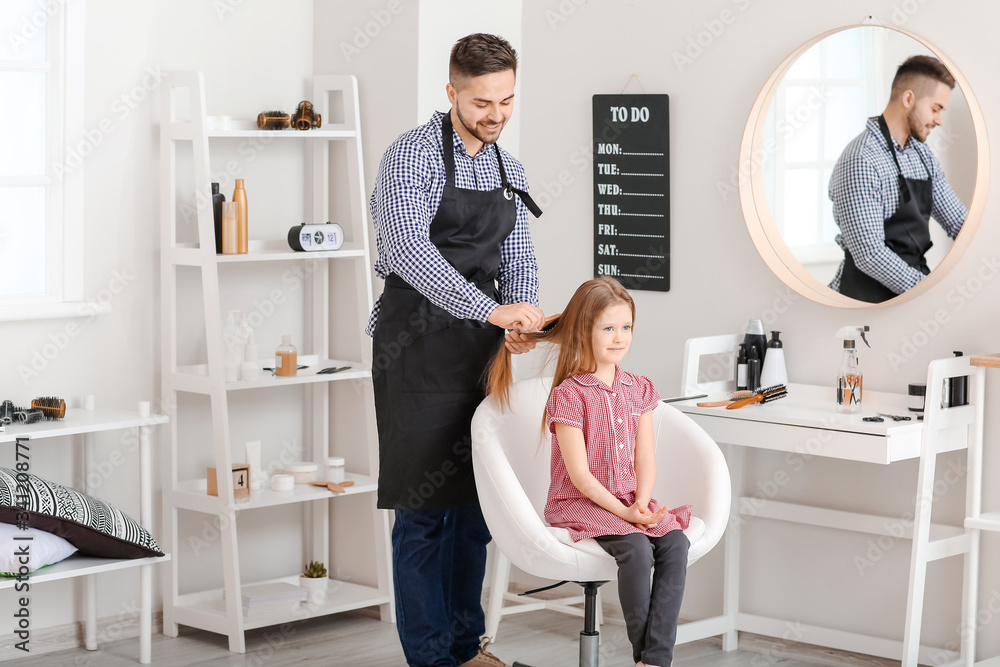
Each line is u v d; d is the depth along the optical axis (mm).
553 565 2658
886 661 3406
